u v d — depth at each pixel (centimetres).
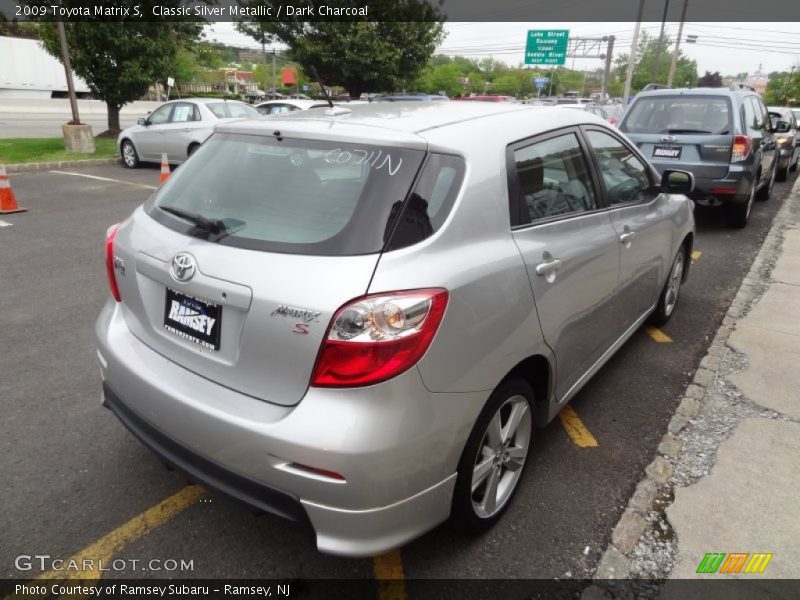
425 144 215
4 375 380
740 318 491
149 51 1627
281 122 246
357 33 2061
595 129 336
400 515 199
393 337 184
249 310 197
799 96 5028
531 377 276
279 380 196
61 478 285
